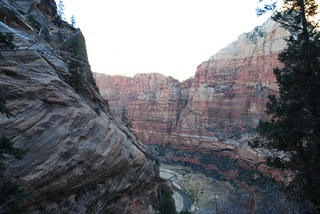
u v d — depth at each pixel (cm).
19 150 1112
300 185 1645
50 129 1853
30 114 1756
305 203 1567
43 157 1722
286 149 1812
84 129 2198
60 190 1877
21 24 2175
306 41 1644
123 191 2877
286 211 1667
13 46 977
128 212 2795
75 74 2817
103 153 2389
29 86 1853
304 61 1609
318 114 1581
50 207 1762
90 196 2184
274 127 1798
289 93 1758
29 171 1596
